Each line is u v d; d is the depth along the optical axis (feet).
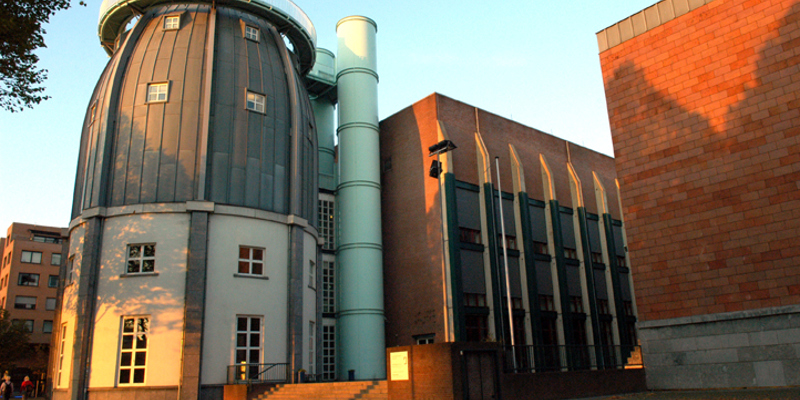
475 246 128.06
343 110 144.56
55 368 98.78
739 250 77.30
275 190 104.37
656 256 84.99
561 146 162.61
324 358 129.39
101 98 108.27
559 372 74.38
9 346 200.44
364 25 150.61
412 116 140.15
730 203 79.10
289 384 84.69
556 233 146.41
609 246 162.50
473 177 134.41
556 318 140.05
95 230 96.17
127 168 99.04
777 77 77.66
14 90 63.72
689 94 85.66
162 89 103.04
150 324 90.84
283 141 108.37
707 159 82.23
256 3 114.21
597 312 150.51
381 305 132.05
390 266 137.49
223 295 94.02
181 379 87.51
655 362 83.05
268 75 110.63
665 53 89.30
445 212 125.80
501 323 125.70
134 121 101.40
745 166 78.59
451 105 137.18
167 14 111.45
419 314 127.03
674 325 81.71
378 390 71.05
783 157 75.46
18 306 269.44
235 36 110.93
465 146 135.44
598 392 78.74
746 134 79.15
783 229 74.02
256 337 96.43
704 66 84.74
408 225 135.03
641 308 85.51
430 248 128.06
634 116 91.09
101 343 91.20
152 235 94.84
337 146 149.89
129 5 113.80
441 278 123.44
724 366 76.38
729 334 76.64
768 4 79.92
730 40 82.79
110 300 92.89
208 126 99.81
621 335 155.63
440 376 59.82
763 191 76.48
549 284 142.20
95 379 89.81
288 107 111.65
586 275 152.15
